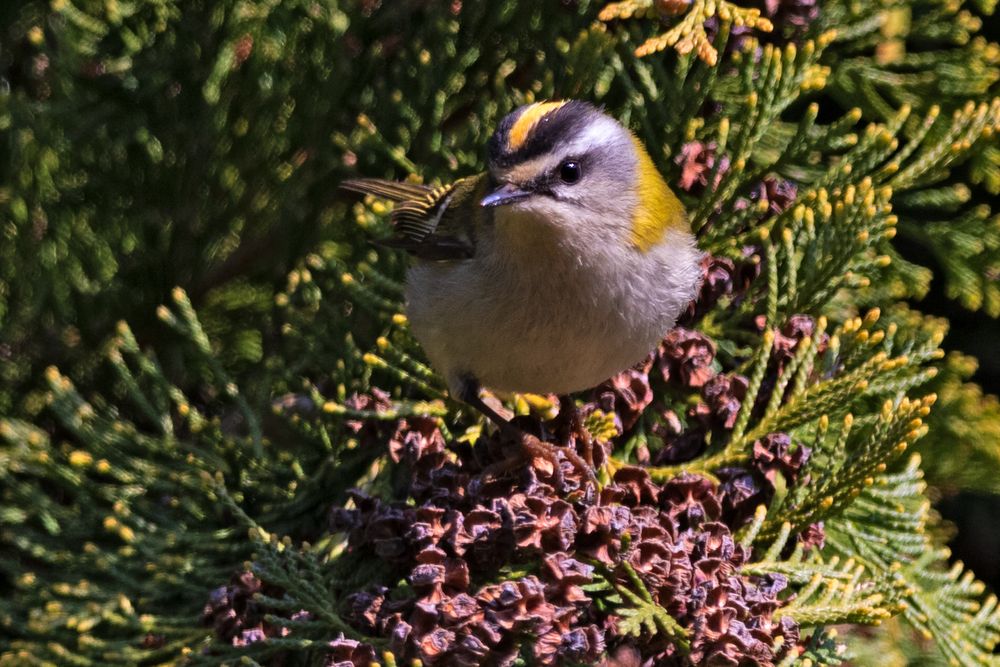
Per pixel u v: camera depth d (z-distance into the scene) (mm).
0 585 9352
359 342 8805
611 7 7910
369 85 9547
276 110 9633
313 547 7730
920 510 7352
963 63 8977
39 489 8680
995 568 9977
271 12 9344
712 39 8492
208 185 9812
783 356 7332
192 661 6992
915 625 7211
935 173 8023
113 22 9203
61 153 9625
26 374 9719
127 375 8422
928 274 8586
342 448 7953
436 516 6359
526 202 6918
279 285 9977
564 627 6027
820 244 7457
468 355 7391
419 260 7641
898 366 6938
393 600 6484
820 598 6625
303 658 6984
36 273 9570
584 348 7160
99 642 7586
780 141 8680
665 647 6508
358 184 8719
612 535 6262
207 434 8359
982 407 8672
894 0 8852
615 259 6984
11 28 9883
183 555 8016
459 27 9133
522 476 6559
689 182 8203
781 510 6910
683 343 7617
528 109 7402
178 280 9938
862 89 9125
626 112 8320
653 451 7852
